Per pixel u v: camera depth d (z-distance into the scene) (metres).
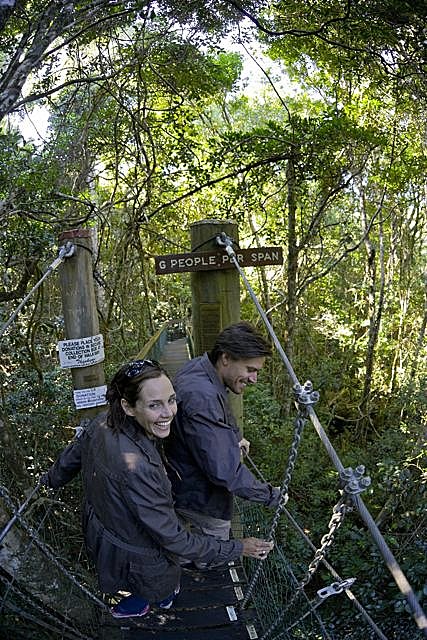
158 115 7.72
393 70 5.83
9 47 3.57
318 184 7.98
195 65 6.13
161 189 7.03
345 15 4.62
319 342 11.56
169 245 10.31
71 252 2.74
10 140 4.37
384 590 4.19
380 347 10.88
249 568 2.92
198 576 2.69
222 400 2.09
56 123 6.53
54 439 4.24
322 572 4.91
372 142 6.53
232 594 2.55
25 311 5.70
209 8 4.76
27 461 3.88
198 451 2.03
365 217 9.50
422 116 7.91
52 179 4.91
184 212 9.41
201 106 7.74
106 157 7.23
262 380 9.60
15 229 4.43
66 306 2.81
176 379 2.16
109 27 4.57
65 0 2.58
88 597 2.36
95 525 1.81
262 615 2.40
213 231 3.42
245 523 3.20
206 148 8.02
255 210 7.39
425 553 3.94
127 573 1.82
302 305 10.61
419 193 9.89
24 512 2.41
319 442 6.60
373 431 9.81
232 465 2.02
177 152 6.55
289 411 8.09
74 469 2.11
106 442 1.76
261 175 6.23
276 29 5.72
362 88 8.18
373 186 9.94
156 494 1.72
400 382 9.45
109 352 6.96
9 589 2.09
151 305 11.38
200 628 2.35
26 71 2.37
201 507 2.22
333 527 1.62
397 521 4.93
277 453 6.35
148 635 2.32
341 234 11.53
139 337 7.65
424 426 6.28
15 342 4.86
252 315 11.44
